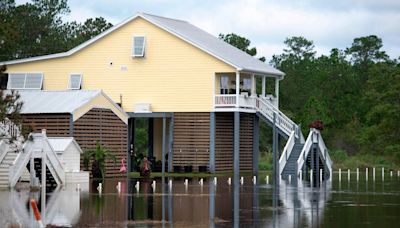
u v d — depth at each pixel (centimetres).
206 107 7519
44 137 5562
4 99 4938
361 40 13200
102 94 6869
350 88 11256
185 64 7581
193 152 7562
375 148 9338
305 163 7175
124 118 7094
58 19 10994
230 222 3903
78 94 6850
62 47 10362
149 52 7681
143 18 7688
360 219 4025
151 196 5059
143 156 7662
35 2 10862
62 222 3856
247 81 7894
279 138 8306
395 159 9006
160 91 7644
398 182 6538
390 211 4341
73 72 7838
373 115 9212
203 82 7531
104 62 7788
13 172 5419
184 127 7594
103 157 6612
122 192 5312
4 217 3972
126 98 7719
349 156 9456
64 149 5894
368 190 5662
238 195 5194
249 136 8000
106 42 7788
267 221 3947
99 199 4834
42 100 6794
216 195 5181
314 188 5825
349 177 7238
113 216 4075
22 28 10169
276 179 6806
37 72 7875
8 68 7925
